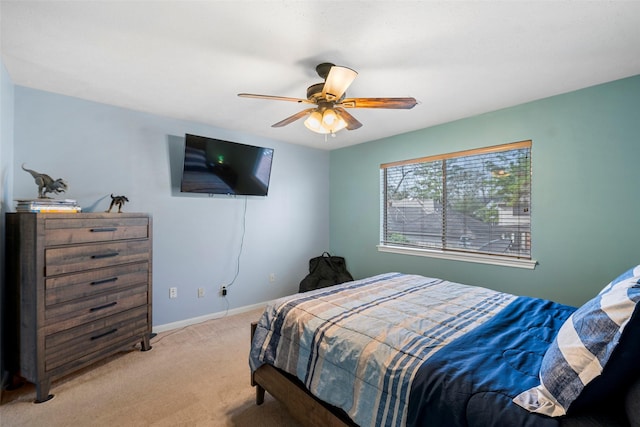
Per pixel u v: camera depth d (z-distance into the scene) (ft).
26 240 6.08
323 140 12.56
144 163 9.25
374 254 12.53
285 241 12.96
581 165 7.48
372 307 5.73
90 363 6.86
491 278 9.17
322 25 4.86
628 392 2.74
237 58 5.94
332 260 13.48
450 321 5.06
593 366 2.76
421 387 3.49
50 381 6.15
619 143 6.96
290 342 5.29
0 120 6.09
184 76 6.75
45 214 6.07
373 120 9.82
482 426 2.93
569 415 2.82
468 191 9.78
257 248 12.07
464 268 9.78
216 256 10.89
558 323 4.96
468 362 3.70
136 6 4.43
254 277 12.00
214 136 10.69
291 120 6.93
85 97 8.05
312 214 13.93
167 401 6.07
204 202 10.57
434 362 3.72
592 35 5.17
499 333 4.54
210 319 10.73
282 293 12.90
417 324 4.90
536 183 8.23
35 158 7.54
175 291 9.91
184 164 9.51
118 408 5.84
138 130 9.12
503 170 9.00
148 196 9.34
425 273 10.81
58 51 5.73
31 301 6.00
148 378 6.88
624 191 6.91
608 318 2.93
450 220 10.27
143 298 8.13
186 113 9.31
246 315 11.25
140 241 8.03
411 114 9.25
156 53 5.79
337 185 14.14
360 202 13.07
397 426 3.54
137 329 7.97
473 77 6.77
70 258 6.48
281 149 12.77
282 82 7.04
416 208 11.23
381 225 12.40
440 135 10.25
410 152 11.16
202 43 5.42
